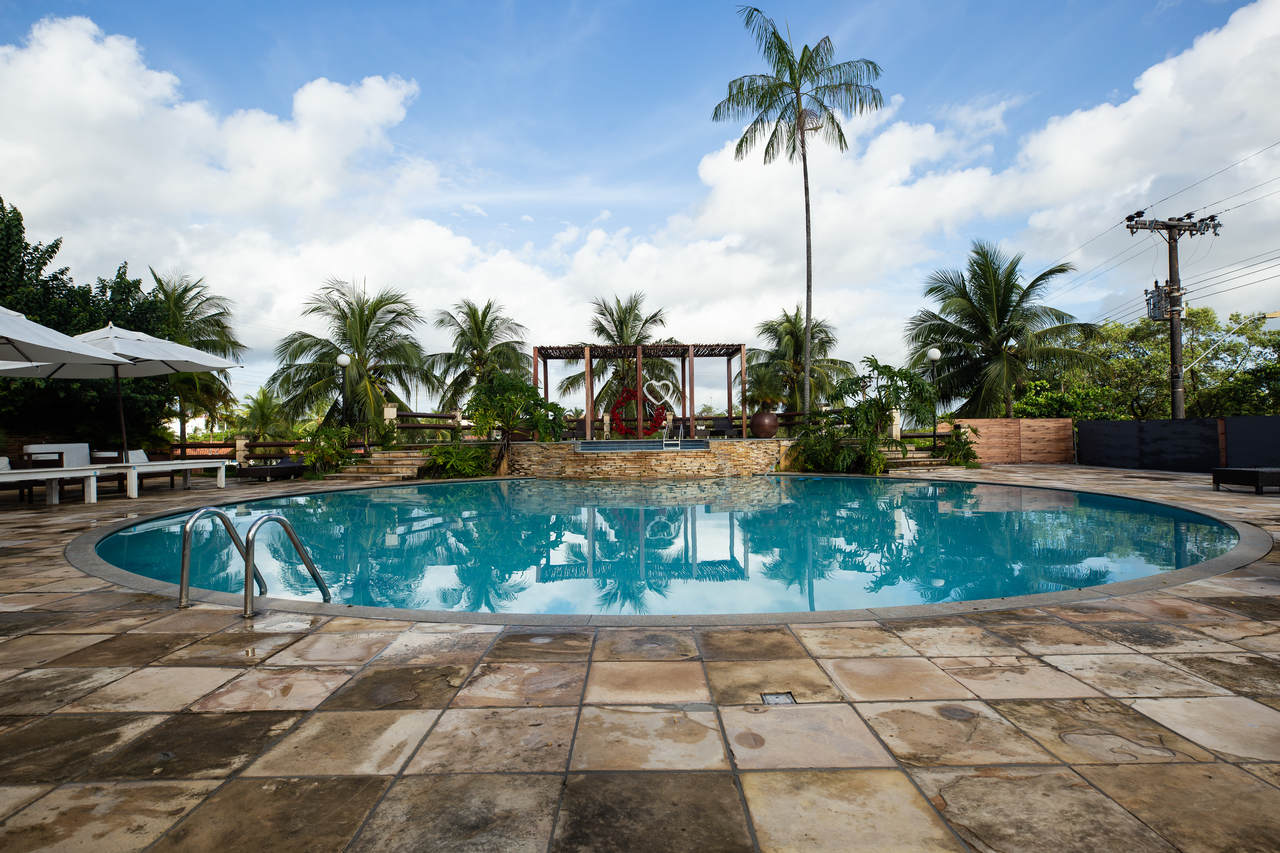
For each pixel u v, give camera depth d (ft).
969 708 6.80
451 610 12.87
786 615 10.49
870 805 4.92
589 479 43.24
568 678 7.81
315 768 5.62
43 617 10.69
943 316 66.64
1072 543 19.10
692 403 54.08
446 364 76.59
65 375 33.24
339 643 9.25
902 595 13.83
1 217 37.70
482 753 5.88
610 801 5.04
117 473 30.94
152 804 5.04
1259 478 27.20
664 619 10.30
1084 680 7.59
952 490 34.06
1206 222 49.29
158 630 9.95
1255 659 8.29
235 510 27.61
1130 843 4.37
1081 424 51.83
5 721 6.66
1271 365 55.52
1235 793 5.01
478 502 30.63
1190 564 15.88
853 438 46.37
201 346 61.77
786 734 6.22
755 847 4.41
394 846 4.47
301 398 66.08
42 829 4.68
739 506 28.71
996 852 4.28
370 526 23.98
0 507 26.71
